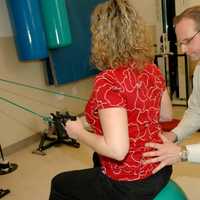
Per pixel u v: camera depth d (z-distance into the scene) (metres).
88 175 1.37
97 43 1.16
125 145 1.10
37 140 3.79
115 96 1.12
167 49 4.28
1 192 2.57
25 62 3.68
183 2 4.22
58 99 4.13
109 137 1.10
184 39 1.36
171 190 1.37
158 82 1.27
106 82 1.13
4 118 3.46
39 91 3.88
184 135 1.62
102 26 1.14
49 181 2.74
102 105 1.11
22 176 2.88
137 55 1.17
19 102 3.64
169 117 1.46
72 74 4.07
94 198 1.32
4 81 3.46
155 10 4.58
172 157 1.25
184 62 4.09
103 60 1.18
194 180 2.49
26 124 3.69
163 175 1.30
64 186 1.42
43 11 3.41
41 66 3.89
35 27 3.28
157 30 4.59
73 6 3.99
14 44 3.54
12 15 3.27
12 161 3.24
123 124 1.11
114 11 1.13
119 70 1.15
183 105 4.36
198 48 1.34
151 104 1.22
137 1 4.67
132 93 1.15
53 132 3.61
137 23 1.15
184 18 1.35
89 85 4.57
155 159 1.24
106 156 1.17
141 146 1.21
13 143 3.55
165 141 1.32
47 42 3.52
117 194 1.25
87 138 1.22
